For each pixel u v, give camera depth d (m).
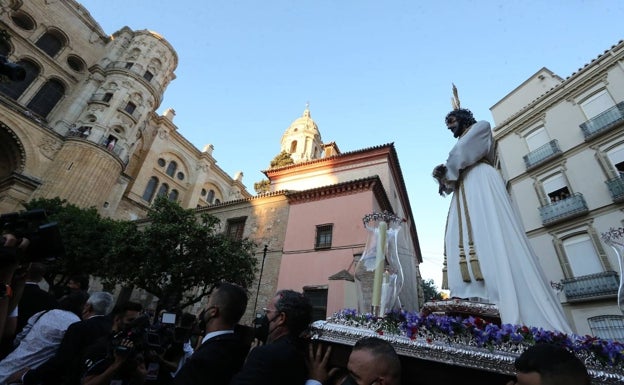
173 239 12.14
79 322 3.15
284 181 23.19
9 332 2.66
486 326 1.97
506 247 2.92
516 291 2.66
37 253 2.14
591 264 14.58
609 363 1.70
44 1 30.58
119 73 31.58
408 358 1.98
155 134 38.59
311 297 13.60
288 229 16.47
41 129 25.14
